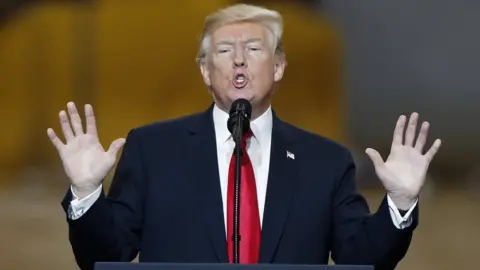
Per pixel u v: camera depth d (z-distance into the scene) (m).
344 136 40.81
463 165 41.88
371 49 42.34
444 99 42.91
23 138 38.81
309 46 39.91
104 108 38.59
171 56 38.50
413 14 42.62
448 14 42.81
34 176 37.41
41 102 39.22
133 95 38.56
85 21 39.38
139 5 38.94
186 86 38.34
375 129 42.25
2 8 39.81
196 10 38.62
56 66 39.41
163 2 38.88
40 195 35.16
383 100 42.47
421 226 29.25
